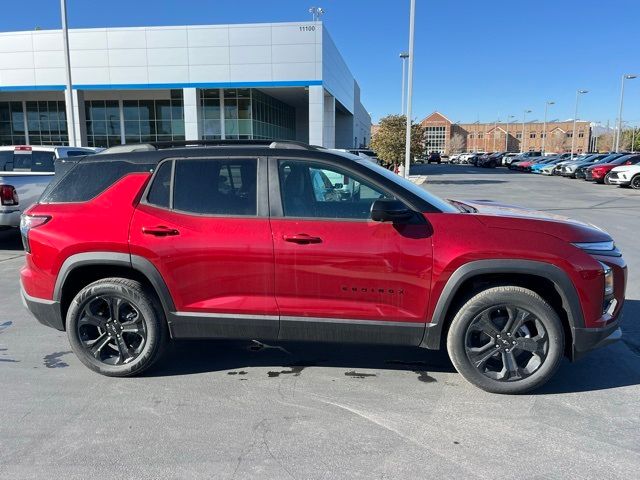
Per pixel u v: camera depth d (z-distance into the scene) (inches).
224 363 176.4
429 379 163.0
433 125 5324.8
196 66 1145.4
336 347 190.4
